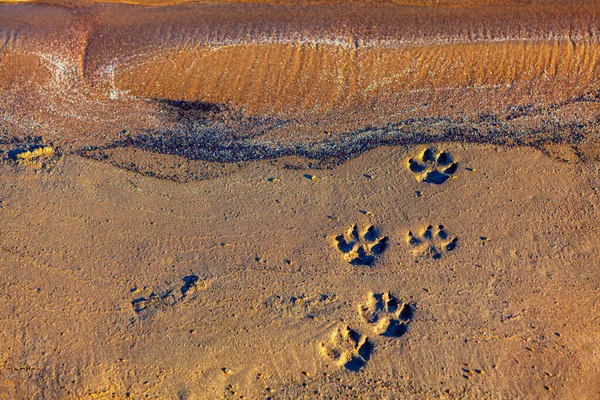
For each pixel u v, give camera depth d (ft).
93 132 24.89
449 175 24.06
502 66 25.91
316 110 25.41
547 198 23.71
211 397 21.09
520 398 21.09
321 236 23.20
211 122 25.25
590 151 24.50
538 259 22.88
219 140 24.91
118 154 24.52
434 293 22.41
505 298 22.38
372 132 24.99
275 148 24.79
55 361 21.47
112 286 22.47
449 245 23.07
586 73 25.76
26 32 26.45
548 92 25.54
